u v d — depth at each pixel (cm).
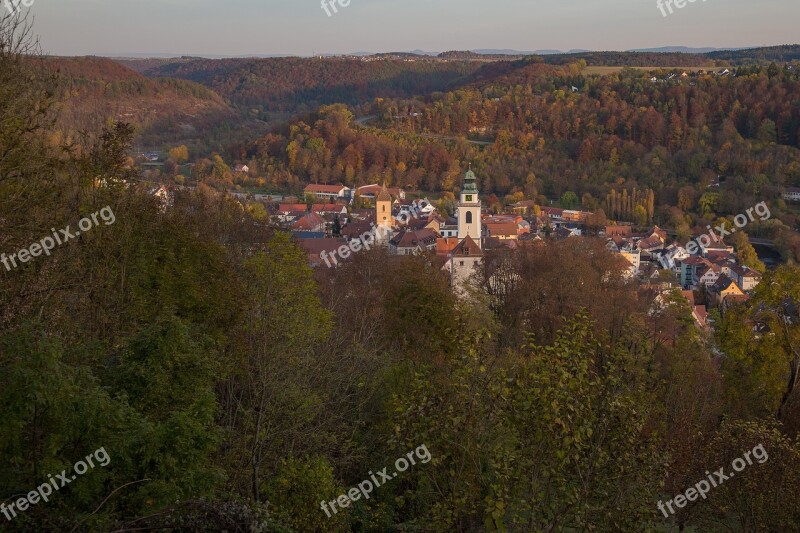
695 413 3672
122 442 1853
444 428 1811
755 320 4350
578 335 1858
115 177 3117
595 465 1770
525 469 1803
